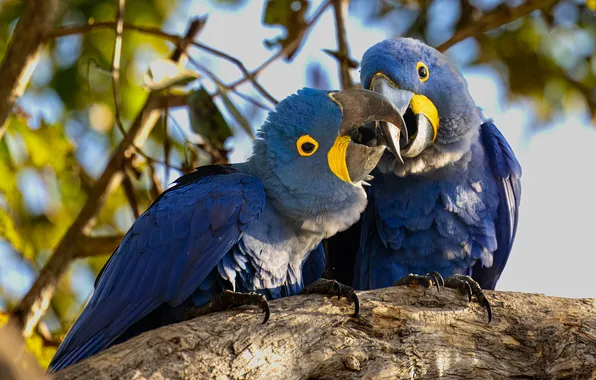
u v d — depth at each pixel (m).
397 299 8.31
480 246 11.54
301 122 9.77
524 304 8.33
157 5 15.27
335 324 7.96
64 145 13.64
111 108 14.91
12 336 5.00
